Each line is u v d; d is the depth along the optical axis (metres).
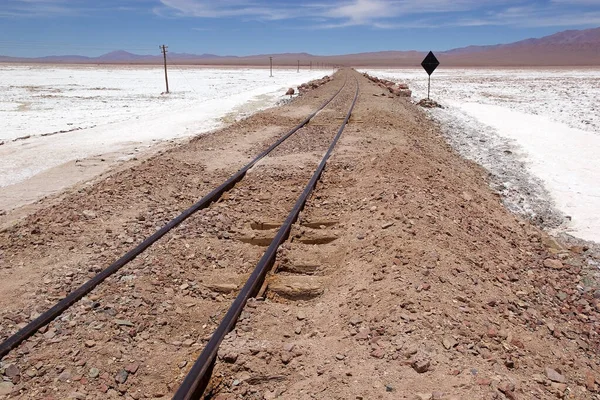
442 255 6.18
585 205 11.23
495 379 3.95
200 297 5.76
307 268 6.46
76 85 59.03
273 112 23.56
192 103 34.56
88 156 15.02
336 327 4.88
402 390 3.81
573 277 7.28
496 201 11.24
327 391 3.89
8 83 61.31
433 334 4.52
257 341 4.62
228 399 3.99
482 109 30.91
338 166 11.40
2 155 15.34
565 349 5.15
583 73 112.38
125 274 5.98
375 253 6.24
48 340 4.69
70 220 7.96
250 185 10.17
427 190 9.18
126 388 4.22
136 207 8.71
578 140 19.16
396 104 26.59
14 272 6.21
